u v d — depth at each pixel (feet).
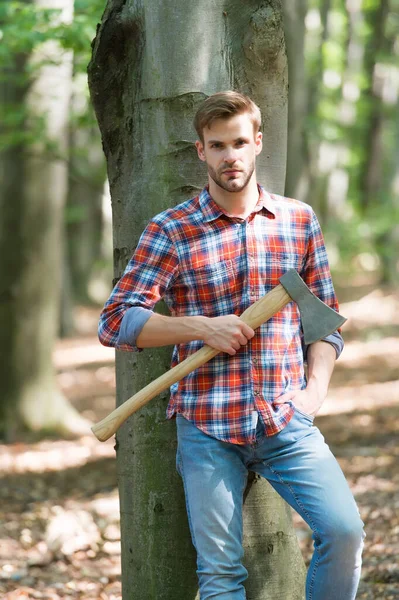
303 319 12.84
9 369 48.52
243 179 12.65
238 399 12.86
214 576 12.69
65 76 43.21
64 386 67.87
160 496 14.97
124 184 15.35
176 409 13.26
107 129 15.44
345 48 101.55
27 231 48.44
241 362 12.92
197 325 12.65
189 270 13.03
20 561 23.91
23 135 44.91
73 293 120.67
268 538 14.94
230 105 12.48
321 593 12.77
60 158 46.44
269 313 12.73
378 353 71.36
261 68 14.98
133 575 15.37
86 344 92.43
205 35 14.73
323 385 13.21
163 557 14.99
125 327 12.89
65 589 21.06
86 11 34.01
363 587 19.88
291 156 55.11
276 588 14.99
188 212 13.23
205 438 12.97
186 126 14.75
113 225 15.69
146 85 14.90
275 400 12.90
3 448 45.29
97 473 38.11
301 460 12.82
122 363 15.43
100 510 29.73
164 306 14.80
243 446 13.00
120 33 15.06
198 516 12.86
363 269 134.51
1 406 48.47
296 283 12.74
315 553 12.92
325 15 89.30
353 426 44.91
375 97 102.78
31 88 44.91
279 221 13.25
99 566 23.22
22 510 31.24
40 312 49.16
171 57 14.67
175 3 14.64
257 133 13.17
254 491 14.84
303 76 53.78
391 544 23.72
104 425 12.85
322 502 12.60
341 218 116.06
